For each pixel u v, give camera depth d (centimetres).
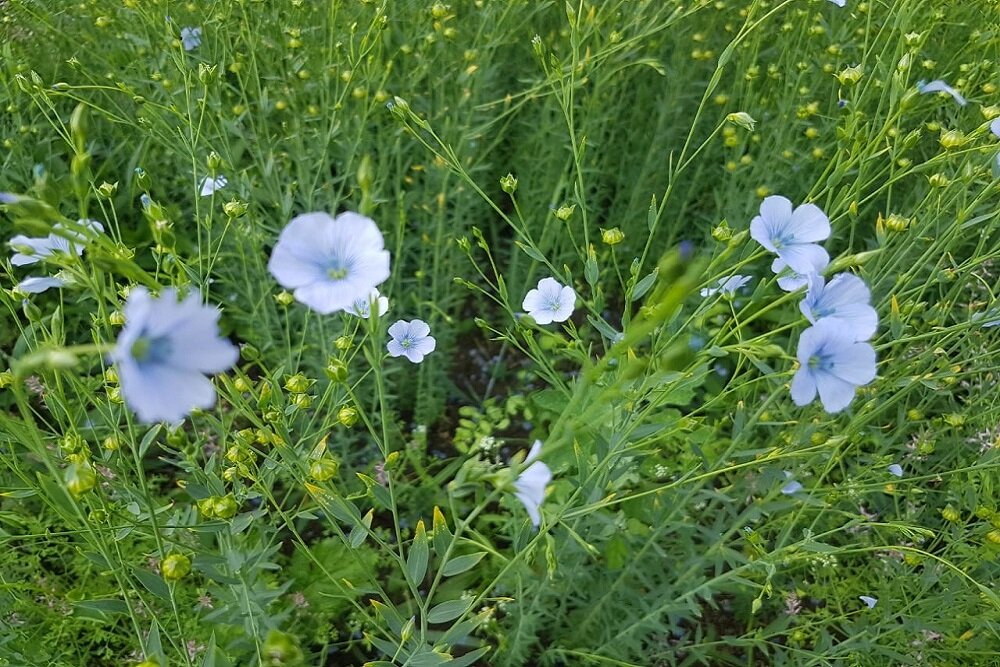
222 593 25
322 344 37
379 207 45
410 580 22
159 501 34
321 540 38
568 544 31
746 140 45
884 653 31
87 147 44
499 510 41
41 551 31
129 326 13
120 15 44
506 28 45
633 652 34
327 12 41
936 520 37
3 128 42
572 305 31
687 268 15
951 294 36
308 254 17
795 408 36
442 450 45
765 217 23
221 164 27
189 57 41
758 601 27
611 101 49
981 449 34
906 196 45
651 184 51
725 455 28
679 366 17
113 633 30
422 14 42
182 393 14
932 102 41
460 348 51
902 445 35
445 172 43
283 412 24
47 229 17
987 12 46
